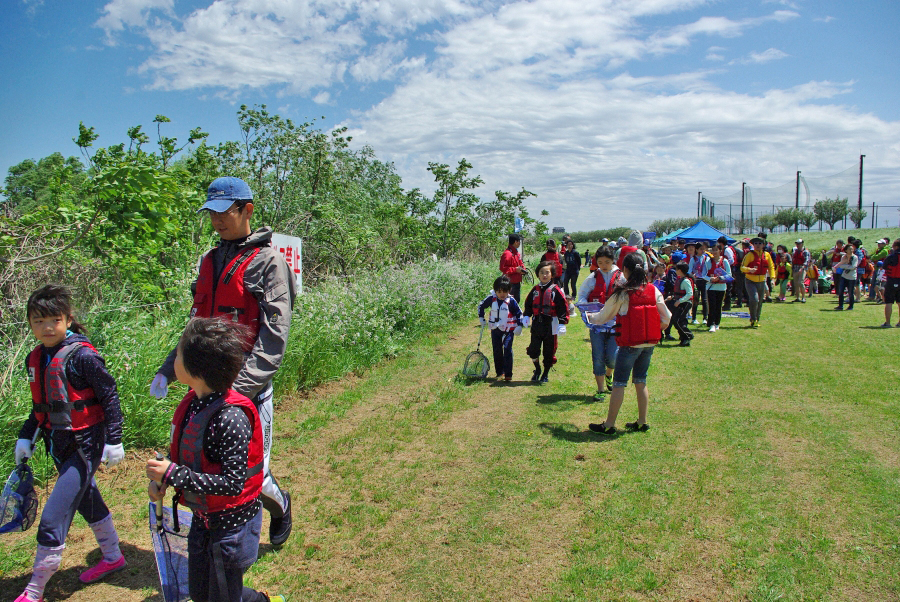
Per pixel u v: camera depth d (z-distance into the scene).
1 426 4.08
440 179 17.81
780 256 16.98
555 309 7.14
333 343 7.50
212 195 2.82
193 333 2.15
